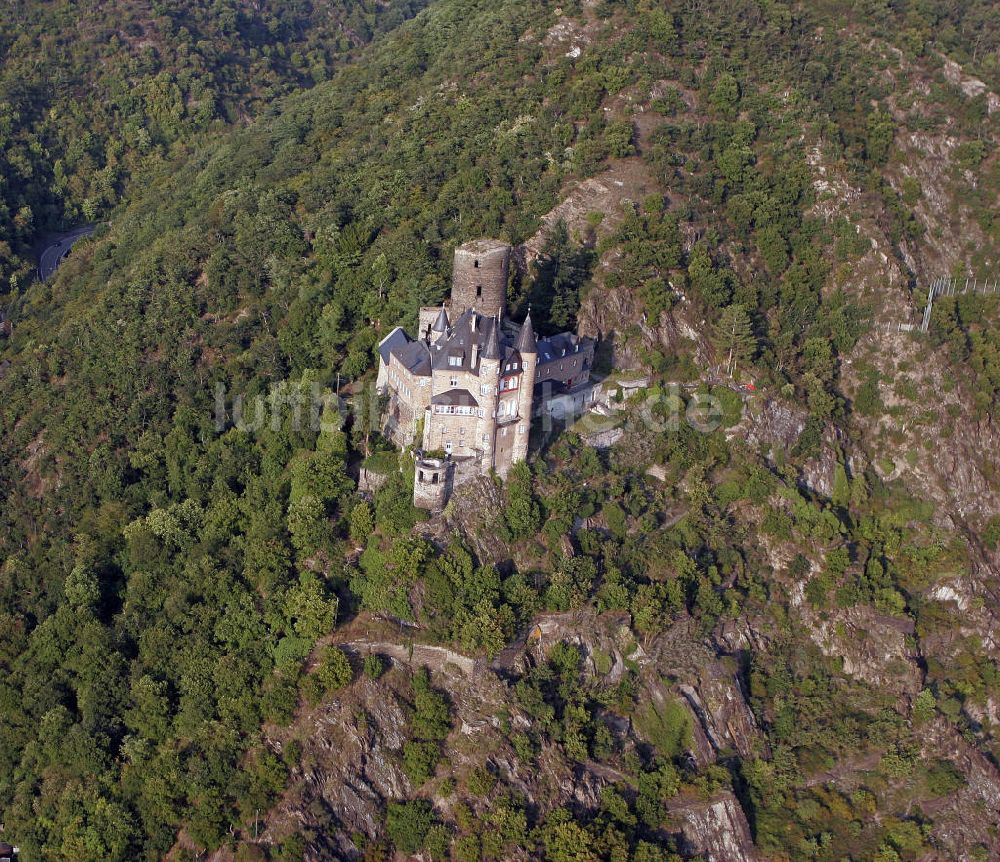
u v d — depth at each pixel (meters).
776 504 157.62
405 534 137.38
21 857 123.00
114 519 156.62
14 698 136.38
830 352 178.00
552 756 127.94
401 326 161.50
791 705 146.12
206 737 126.12
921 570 163.75
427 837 121.62
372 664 129.38
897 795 139.38
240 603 137.25
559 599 135.88
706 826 128.75
